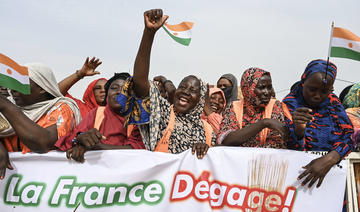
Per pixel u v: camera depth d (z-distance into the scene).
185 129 4.21
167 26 4.02
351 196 4.29
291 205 3.93
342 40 4.04
